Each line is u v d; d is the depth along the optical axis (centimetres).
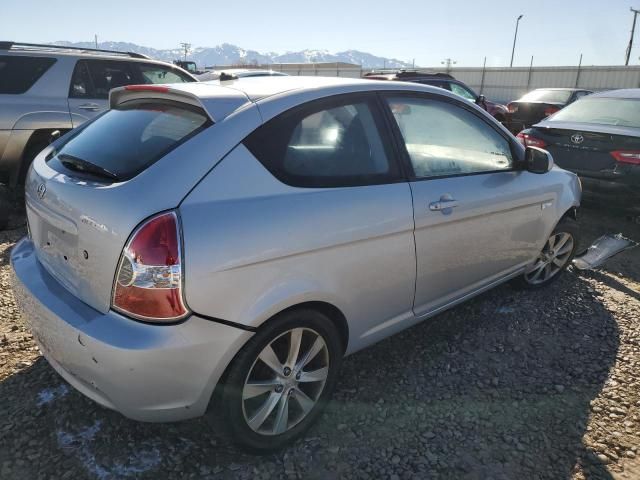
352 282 233
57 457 218
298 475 216
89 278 193
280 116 218
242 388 203
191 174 190
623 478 220
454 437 240
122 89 251
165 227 178
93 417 241
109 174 201
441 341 324
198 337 184
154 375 180
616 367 300
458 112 301
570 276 432
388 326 266
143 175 190
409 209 252
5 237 476
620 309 374
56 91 550
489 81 4638
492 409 261
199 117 211
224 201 193
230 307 190
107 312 187
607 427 250
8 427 232
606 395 274
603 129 536
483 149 312
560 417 256
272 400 218
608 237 502
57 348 200
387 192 245
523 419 254
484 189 298
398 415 254
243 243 191
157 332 178
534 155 329
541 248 371
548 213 361
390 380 282
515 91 4484
